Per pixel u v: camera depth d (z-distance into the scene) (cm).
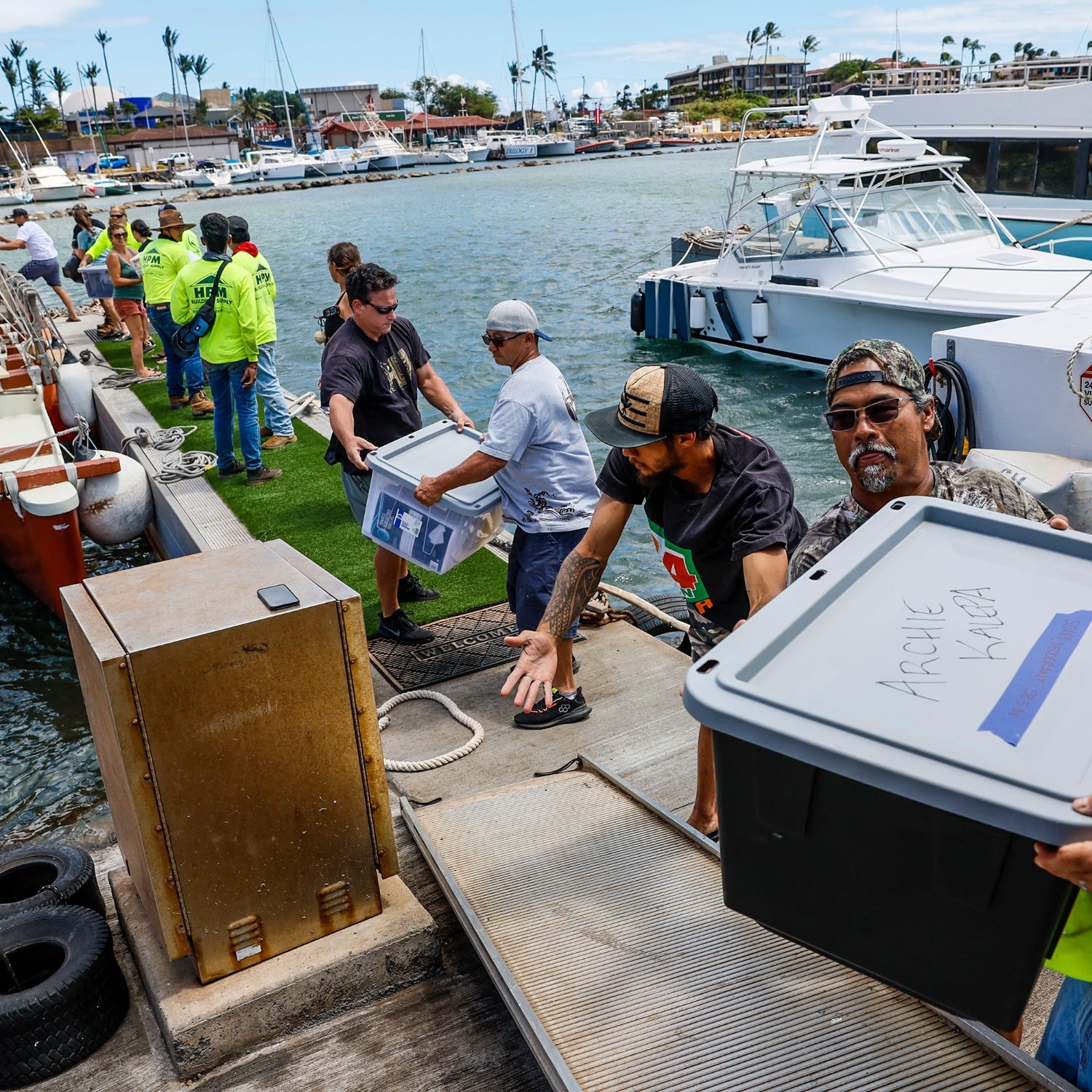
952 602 158
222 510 690
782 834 138
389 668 450
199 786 209
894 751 121
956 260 1180
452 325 1669
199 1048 217
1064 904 121
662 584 709
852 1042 176
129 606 218
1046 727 125
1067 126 1295
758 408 1130
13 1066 217
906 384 200
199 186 8112
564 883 238
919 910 130
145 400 1010
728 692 134
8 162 10500
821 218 1209
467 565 574
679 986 195
